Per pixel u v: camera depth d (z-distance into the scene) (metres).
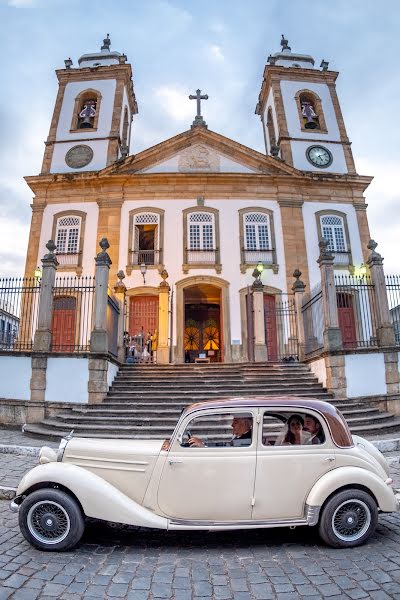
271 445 4.17
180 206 19.59
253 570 3.59
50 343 11.09
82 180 19.73
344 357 10.85
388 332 11.45
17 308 11.70
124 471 4.15
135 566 3.68
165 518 3.97
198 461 4.06
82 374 10.53
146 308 18.50
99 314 11.03
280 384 11.09
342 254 19.59
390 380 10.93
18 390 10.62
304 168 21.48
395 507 4.10
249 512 3.97
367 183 20.59
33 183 19.91
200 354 19.92
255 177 19.95
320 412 4.28
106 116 22.11
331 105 23.30
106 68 23.20
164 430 8.70
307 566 3.65
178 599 3.14
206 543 4.21
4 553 3.91
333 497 4.02
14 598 3.11
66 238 19.33
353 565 3.65
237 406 4.26
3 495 5.75
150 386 11.03
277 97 23.02
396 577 3.41
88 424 9.23
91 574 3.52
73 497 4.07
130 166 20.12
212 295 20.92
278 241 19.45
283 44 26.27
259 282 15.43
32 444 8.38
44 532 4.00
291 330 17.48
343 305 18.41
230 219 19.53
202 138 20.72
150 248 20.33
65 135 21.73
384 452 7.93
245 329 18.17
